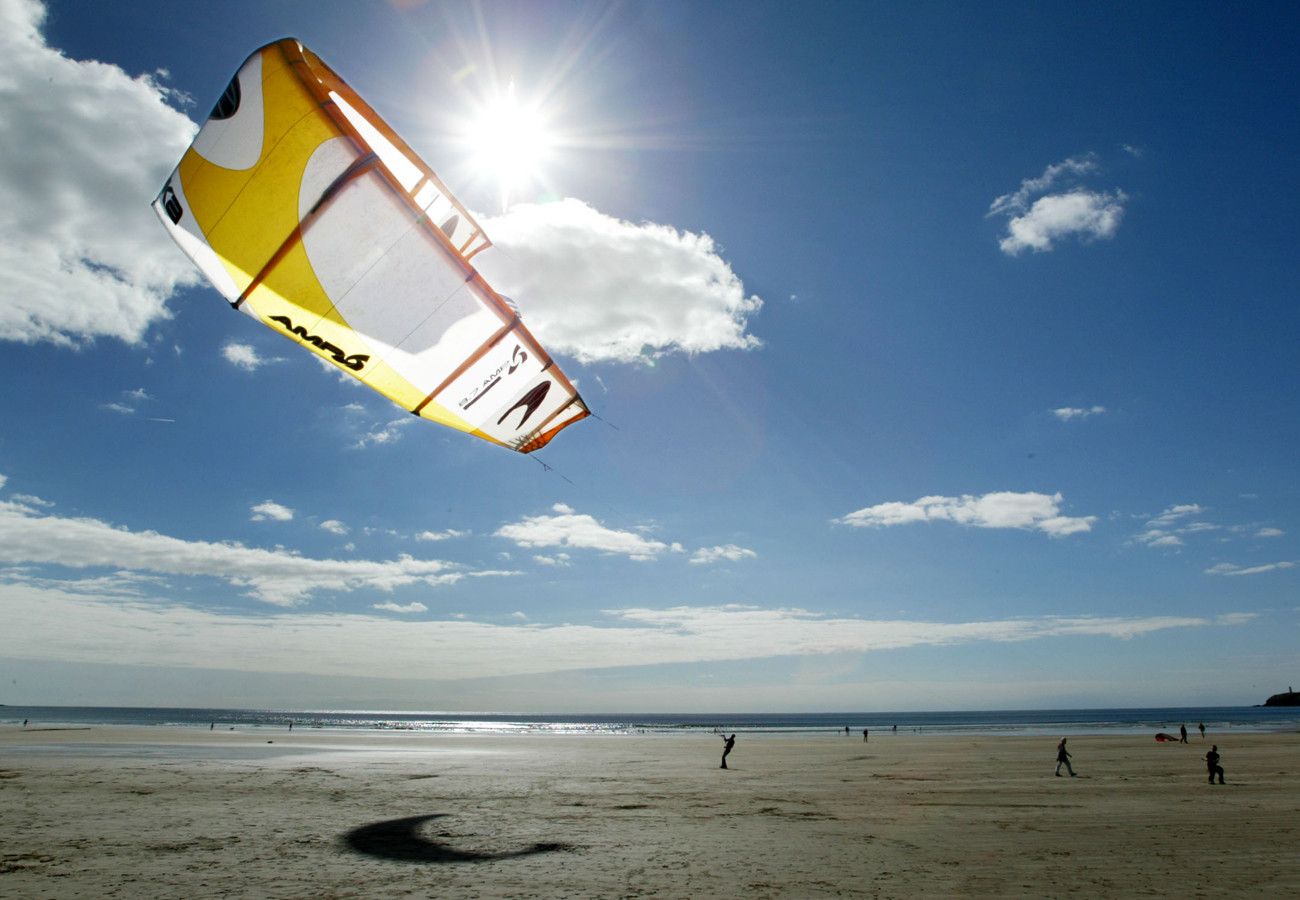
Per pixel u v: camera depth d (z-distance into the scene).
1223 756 30.61
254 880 8.10
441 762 26.47
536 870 8.85
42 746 30.56
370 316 6.41
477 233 6.98
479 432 7.49
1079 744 42.28
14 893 7.36
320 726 85.19
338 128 5.75
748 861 9.49
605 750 36.97
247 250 6.08
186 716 156.62
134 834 10.62
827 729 90.31
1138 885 8.33
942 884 8.33
